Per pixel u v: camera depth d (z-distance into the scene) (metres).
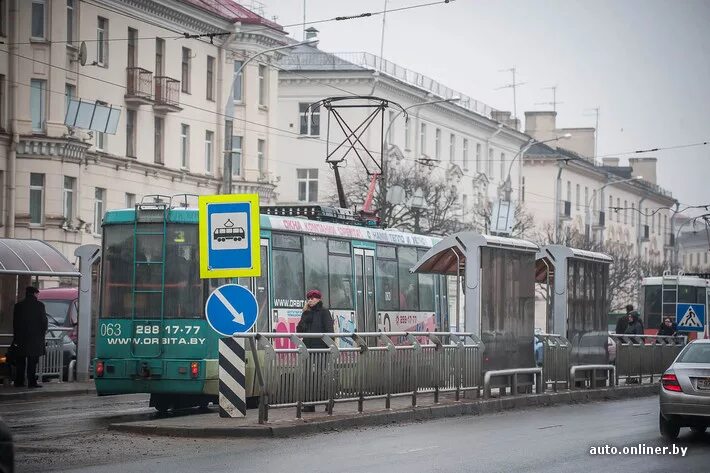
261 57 76.06
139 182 66.38
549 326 37.31
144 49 66.06
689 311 53.28
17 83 58.66
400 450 20.83
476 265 30.77
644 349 42.34
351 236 34.31
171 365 27.31
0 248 36.72
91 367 41.16
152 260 27.80
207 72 72.56
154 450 20.23
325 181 89.25
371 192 43.12
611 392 37.62
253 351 22.92
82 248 38.78
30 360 35.94
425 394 28.22
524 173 122.81
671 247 161.75
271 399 23.12
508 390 34.81
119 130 64.62
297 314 30.80
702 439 24.25
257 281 28.92
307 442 21.75
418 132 94.25
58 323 43.16
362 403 25.83
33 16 59.50
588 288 38.12
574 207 127.00
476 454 20.47
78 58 60.88
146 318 27.66
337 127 89.44
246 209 23.55
